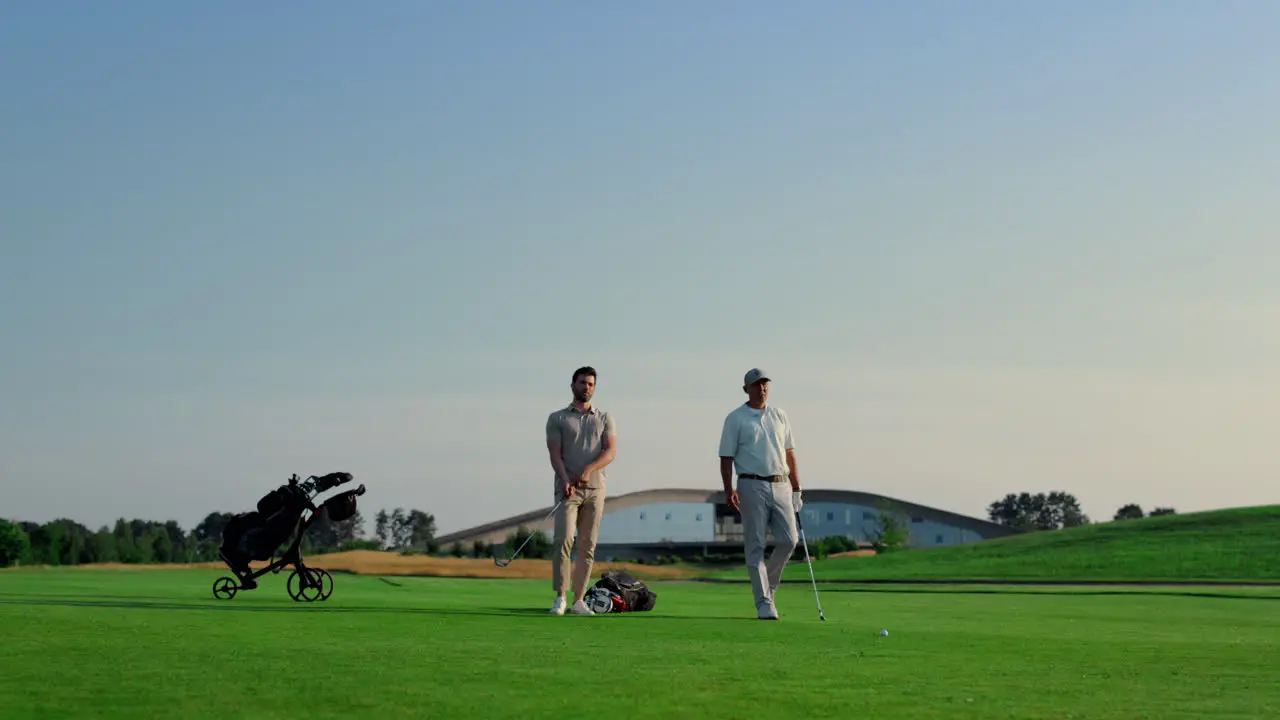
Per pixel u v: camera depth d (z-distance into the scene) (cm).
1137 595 1805
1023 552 3681
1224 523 3872
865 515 9450
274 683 558
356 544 5934
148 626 830
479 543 6538
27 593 1316
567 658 684
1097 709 516
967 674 635
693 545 9156
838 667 661
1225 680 619
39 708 482
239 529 1221
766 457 1120
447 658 669
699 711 496
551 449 1129
